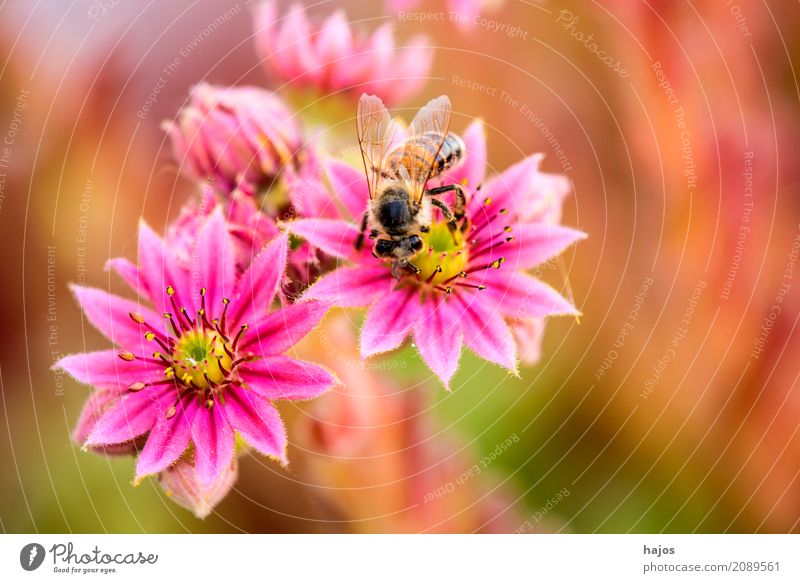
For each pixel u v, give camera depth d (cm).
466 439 25
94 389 25
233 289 23
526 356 24
